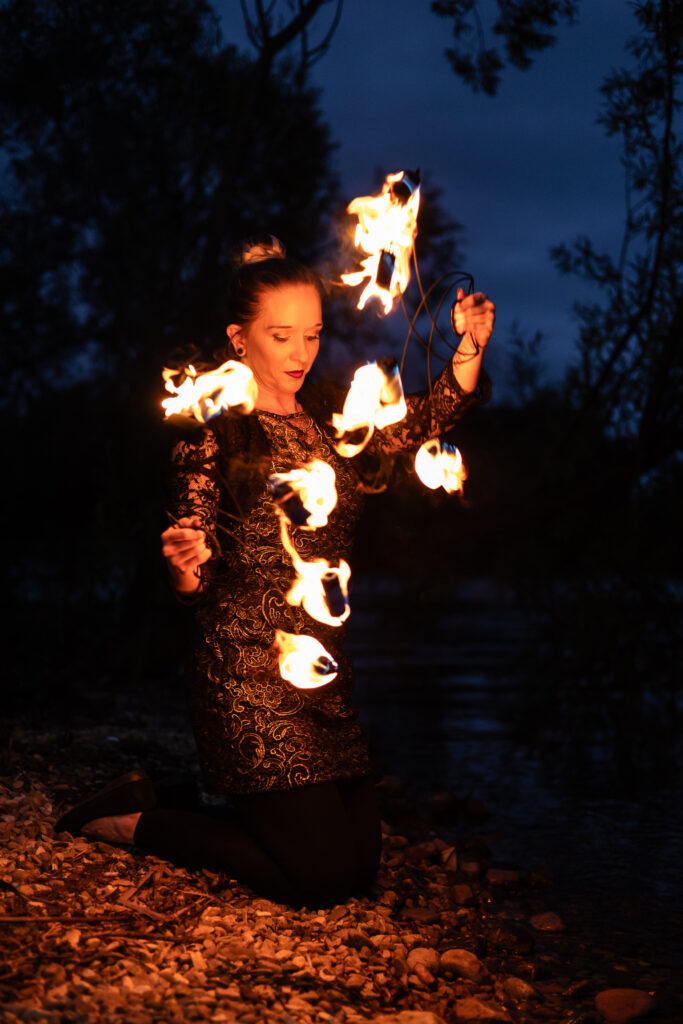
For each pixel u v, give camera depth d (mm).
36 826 2881
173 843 2666
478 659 8719
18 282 8703
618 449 6258
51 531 7887
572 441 6270
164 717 5055
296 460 2641
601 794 4520
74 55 6414
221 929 2369
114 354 8945
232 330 2740
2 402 8922
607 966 2604
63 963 2074
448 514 6297
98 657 6141
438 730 5898
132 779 2758
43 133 7496
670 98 4820
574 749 5453
